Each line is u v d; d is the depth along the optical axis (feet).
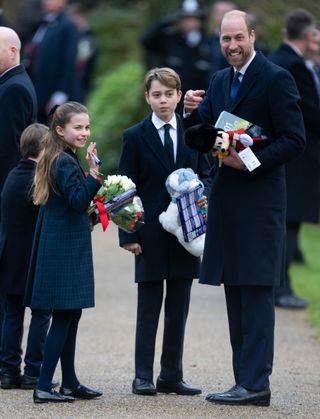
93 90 184.96
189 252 61.41
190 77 123.54
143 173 62.18
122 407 57.36
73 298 57.67
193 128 57.06
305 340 78.33
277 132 58.34
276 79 58.23
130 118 161.48
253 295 58.54
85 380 64.34
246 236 58.23
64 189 57.36
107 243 124.16
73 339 59.36
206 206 61.11
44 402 57.88
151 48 126.41
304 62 86.69
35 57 114.83
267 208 58.44
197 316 85.76
